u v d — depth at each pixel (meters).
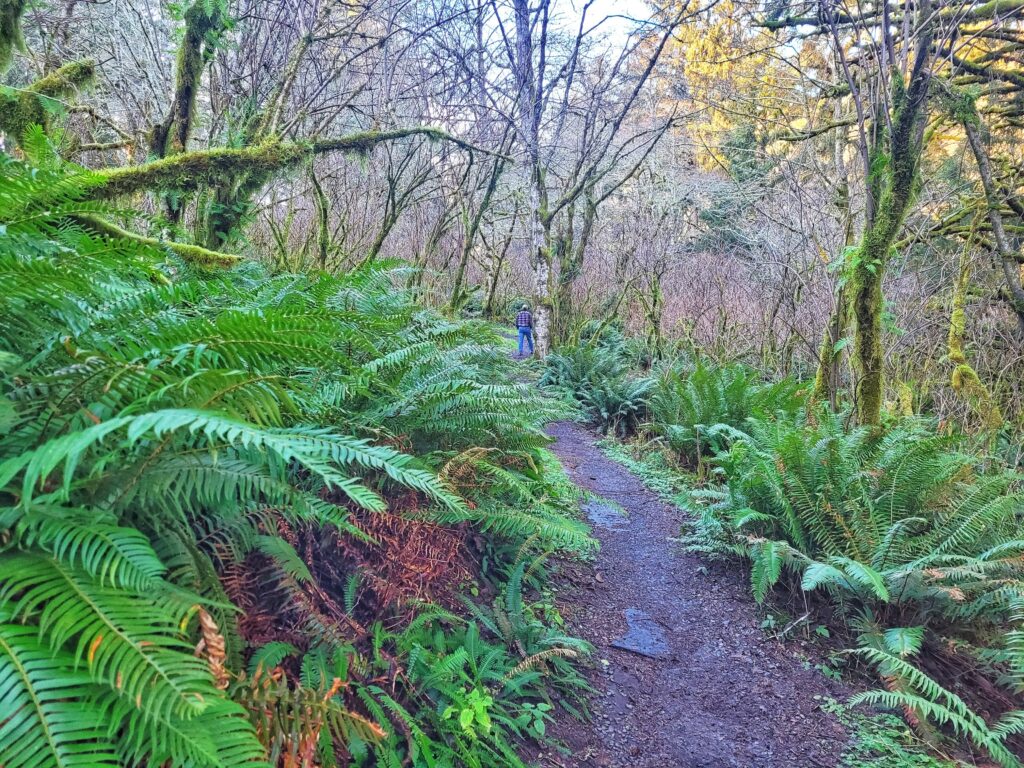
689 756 2.67
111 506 1.57
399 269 4.65
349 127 10.11
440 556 2.93
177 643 1.30
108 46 7.65
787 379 7.41
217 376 1.55
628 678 3.14
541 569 3.79
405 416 3.28
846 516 4.04
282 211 12.21
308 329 1.83
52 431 1.60
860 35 5.70
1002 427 6.68
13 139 4.16
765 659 3.44
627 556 4.58
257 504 2.12
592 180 12.01
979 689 3.29
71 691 1.20
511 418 3.70
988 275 8.23
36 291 1.68
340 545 2.60
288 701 1.67
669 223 14.14
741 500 4.45
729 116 10.26
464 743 2.20
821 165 8.97
